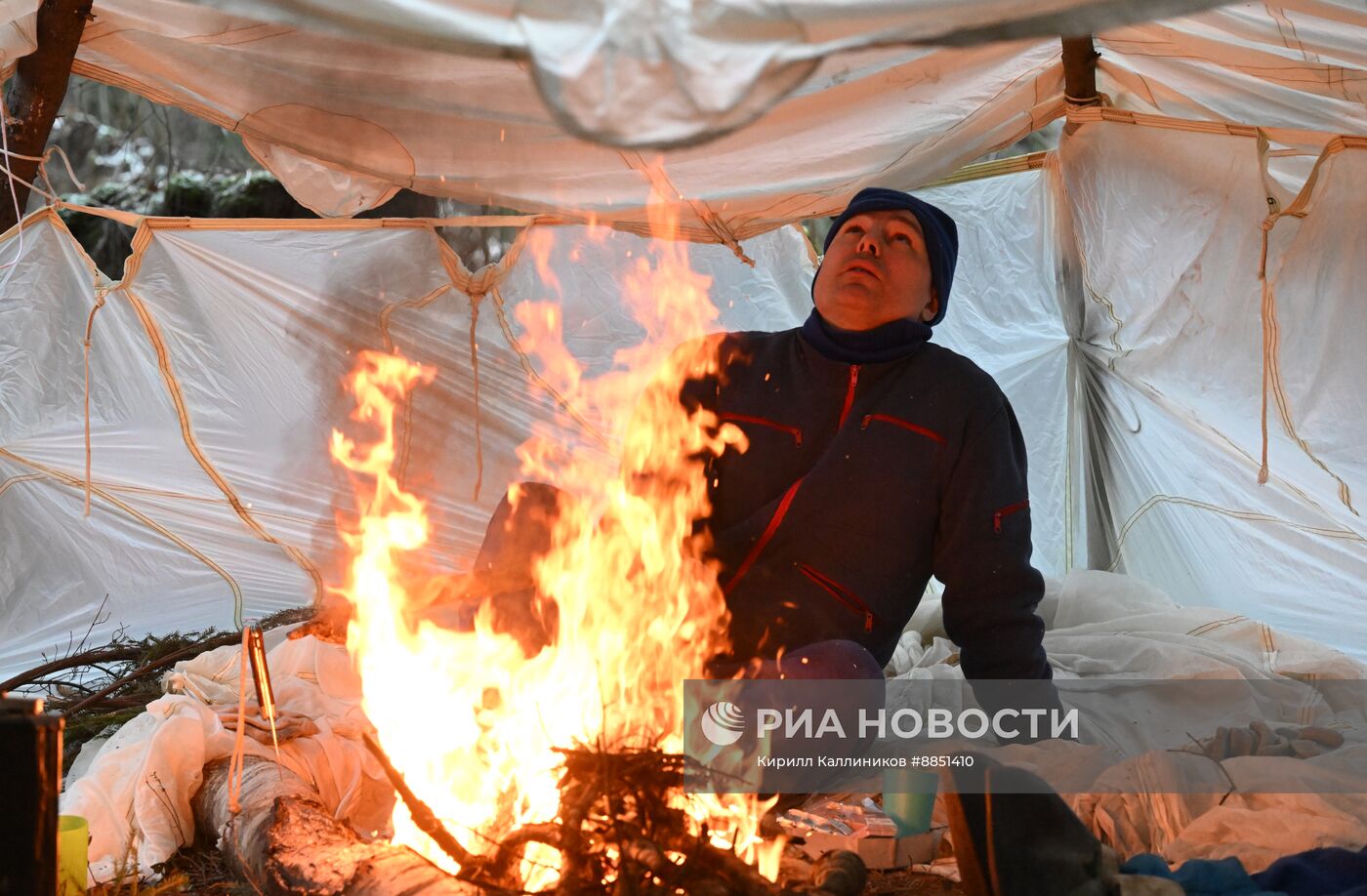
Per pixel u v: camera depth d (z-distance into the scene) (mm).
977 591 2633
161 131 9406
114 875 2074
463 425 4312
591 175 3844
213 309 3963
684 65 2207
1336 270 3768
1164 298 4141
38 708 1550
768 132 3699
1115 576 3914
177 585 3922
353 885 1839
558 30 2186
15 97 3443
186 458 3961
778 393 2781
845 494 2648
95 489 3846
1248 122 3857
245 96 3438
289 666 2984
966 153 4129
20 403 3732
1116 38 3705
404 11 2121
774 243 4582
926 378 2736
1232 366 4023
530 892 1737
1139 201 4125
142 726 2441
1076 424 4543
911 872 2156
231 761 2182
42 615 3773
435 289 4238
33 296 3695
